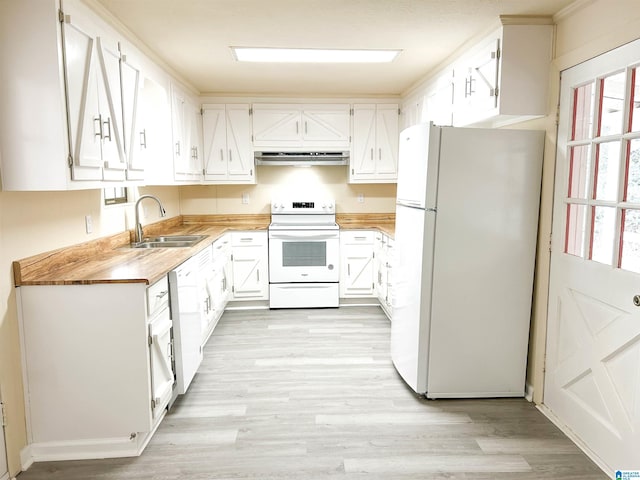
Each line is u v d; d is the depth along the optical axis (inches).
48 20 71.4
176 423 96.0
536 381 104.7
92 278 82.5
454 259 102.2
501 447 87.2
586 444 86.9
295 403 104.7
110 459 84.1
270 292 180.4
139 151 109.2
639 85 74.6
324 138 182.2
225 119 178.4
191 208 195.5
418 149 104.2
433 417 98.3
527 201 102.0
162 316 93.7
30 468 82.0
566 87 93.0
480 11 94.0
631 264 77.2
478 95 108.3
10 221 78.5
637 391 74.9
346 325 161.3
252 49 120.3
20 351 81.8
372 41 113.9
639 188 75.4
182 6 90.4
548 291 100.7
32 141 73.6
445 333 104.2
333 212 195.8
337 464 81.8
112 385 84.0
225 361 129.5
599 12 83.1
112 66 93.5
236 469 80.5
